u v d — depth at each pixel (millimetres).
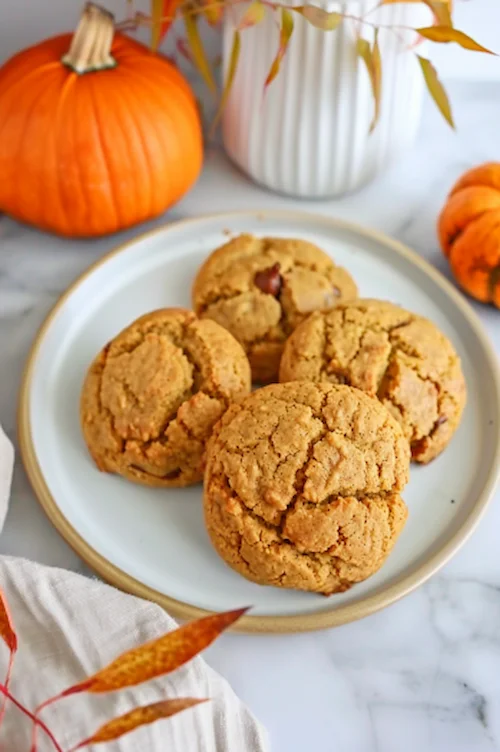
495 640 434
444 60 593
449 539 445
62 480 463
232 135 546
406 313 479
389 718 417
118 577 430
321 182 544
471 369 500
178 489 462
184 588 435
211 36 574
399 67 502
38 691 385
